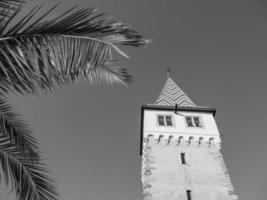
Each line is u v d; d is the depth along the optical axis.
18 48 6.17
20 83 6.30
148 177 30.86
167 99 44.91
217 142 36.12
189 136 36.47
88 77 6.82
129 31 6.12
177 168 32.03
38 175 9.09
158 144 35.44
